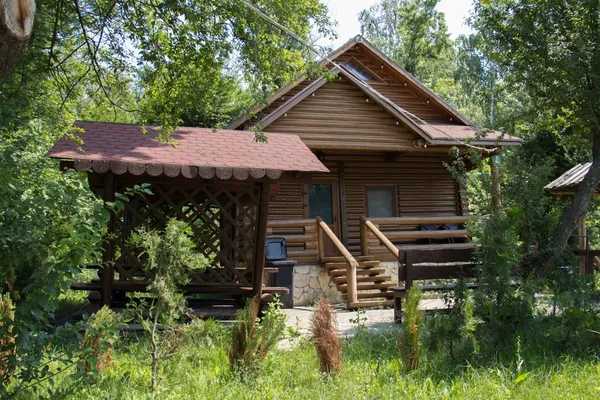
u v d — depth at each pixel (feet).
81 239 13.32
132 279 29.37
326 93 49.42
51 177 24.20
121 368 19.38
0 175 14.46
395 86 58.80
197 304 33.65
